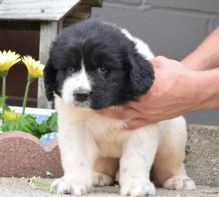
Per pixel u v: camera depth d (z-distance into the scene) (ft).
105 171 10.52
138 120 9.10
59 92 8.86
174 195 9.20
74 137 9.22
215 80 8.96
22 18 11.83
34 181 9.57
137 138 9.20
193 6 15.98
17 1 11.85
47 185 9.37
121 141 9.62
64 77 8.59
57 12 11.73
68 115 9.15
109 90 8.45
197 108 9.20
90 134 9.57
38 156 10.45
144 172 9.18
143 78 8.52
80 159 9.16
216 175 11.82
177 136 10.33
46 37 11.89
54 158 10.49
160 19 15.98
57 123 10.34
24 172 10.44
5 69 10.77
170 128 10.23
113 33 8.67
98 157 10.30
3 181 9.75
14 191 8.68
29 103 15.12
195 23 16.01
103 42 8.44
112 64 8.45
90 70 8.45
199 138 12.08
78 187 8.79
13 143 10.39
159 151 10.30
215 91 8.98
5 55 10.72
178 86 8.79
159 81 8.72
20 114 11.09
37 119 11.65
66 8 11.72
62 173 10.52
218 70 9.12
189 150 12.01
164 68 8.93
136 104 8.79
